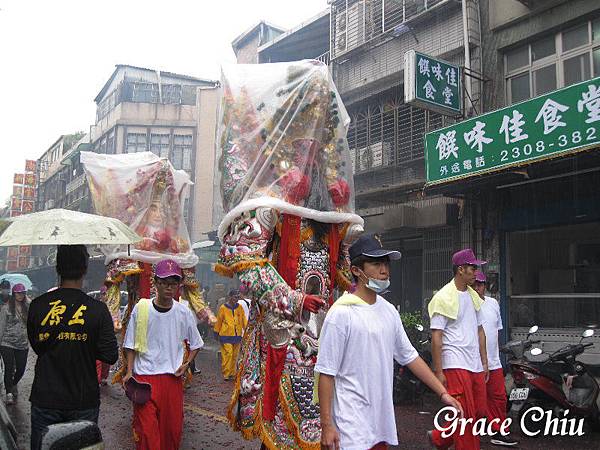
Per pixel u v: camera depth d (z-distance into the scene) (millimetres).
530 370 6203
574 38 9594
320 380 2711
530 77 10164
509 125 8383
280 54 17891
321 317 3422
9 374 7641
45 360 3480
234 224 3404
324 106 3691
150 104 30781
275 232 3465
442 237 11148
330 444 2625
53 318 3504
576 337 9055
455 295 4668
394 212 11312
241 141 3633
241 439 5793
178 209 7176
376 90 13156
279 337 3164
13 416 6980
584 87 7477
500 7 10531
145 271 6746
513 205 9883
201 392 8625
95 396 3564
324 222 3553
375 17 13352
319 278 3496
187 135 30609
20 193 38469
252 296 3340
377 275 2756
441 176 9422
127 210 6887
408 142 12375
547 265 9906
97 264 28703
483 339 5020
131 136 30625
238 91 3791
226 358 10031
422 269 11547
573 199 9039
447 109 9992
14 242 3371
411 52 9609
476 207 10477
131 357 4324
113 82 32719
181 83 32062
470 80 10758
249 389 3324
